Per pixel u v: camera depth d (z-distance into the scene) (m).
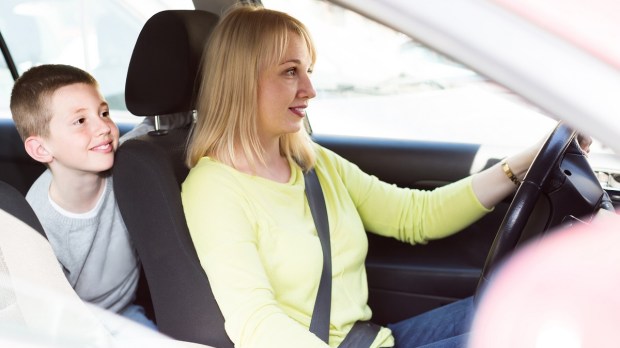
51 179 1.38
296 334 1.15
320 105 2.36
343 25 2.22
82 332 1.11
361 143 2.12
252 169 1.37
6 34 2.53
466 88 2.21
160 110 1.42
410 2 0.72
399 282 1.80
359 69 2.37
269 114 1.37
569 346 1.07
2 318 1.00
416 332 1.51
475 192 1.54
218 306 1.26
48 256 1.10
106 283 1.48
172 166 1.34
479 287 1.30
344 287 1.42
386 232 1.65
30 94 1.29
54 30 2.65
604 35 0.68
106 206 1.43
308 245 1.35
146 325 1.55
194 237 1.27
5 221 1.06
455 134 2.12
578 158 1.32
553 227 1.28
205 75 1.37
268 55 1.33
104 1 2.58
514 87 0.70
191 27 1.43
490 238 1.87
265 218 1.33
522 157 1.49
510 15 0.69
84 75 1.36
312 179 1.47
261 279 1.23
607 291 1.07
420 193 1.63
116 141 1.35
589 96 0.66
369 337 1.41
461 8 0.70
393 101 2.33
